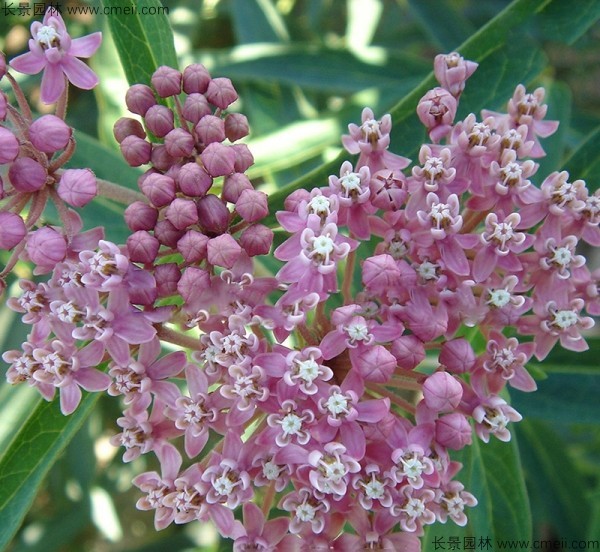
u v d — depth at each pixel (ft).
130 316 0.29
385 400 0.28
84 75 0.31
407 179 0.31
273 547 0.30
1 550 0.32
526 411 0.40
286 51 0.57
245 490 0.29
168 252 0.31
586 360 0.39
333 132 0.49
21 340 0.46
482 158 0.32
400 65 0.58
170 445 0.31
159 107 0.32
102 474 0.68
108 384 0.30
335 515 0.30
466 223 0.32
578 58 0.73
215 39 0.71
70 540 0.69
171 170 0.31
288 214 0.30
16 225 0.28
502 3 0.71
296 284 0.29
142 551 0.64
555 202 0.31
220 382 0.30
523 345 0.32
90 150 0.44
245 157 0.31
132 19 0.36
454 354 0.30
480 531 0.38
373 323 0.30
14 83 0.30
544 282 0.32
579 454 0.60
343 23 0.82
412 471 0.28
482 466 0.38
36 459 0.33
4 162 0.28
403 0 0.70
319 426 0.28
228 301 0.29
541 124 0.34
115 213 0.43
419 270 0.30
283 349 0.29
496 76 0.37
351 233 0.31
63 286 0.29
